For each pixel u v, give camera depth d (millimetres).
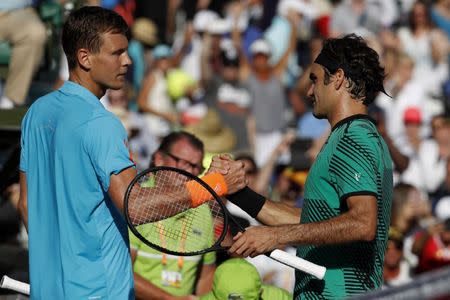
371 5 18266
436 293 4516
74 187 6375
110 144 6305
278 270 10867
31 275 6605
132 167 6359
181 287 8719
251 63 16906
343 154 6406
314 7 18109
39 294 6562
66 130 6402
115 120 6414
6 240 11227
